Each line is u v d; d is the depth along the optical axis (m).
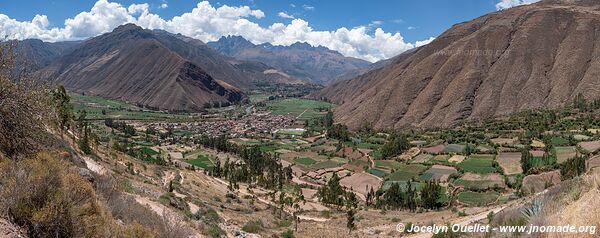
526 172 95.69
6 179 9.97
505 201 67.19
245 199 74.38
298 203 82.19
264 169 131.75
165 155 152.75
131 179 40.84
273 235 32.94
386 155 143.00
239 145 183.50
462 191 91.94
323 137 199.25
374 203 92.88
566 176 79.81
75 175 11.91
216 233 23.89
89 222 10.96
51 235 9.70
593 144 107.44
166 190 41.75
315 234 42.53
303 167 141.38
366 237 41.31
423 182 100.69
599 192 12.17
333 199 84.50
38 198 9.91
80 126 66.44
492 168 107.62
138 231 13.23
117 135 188.00
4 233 8.42
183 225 18.70
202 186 73.69
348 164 139.62
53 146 16.44
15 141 12.92
